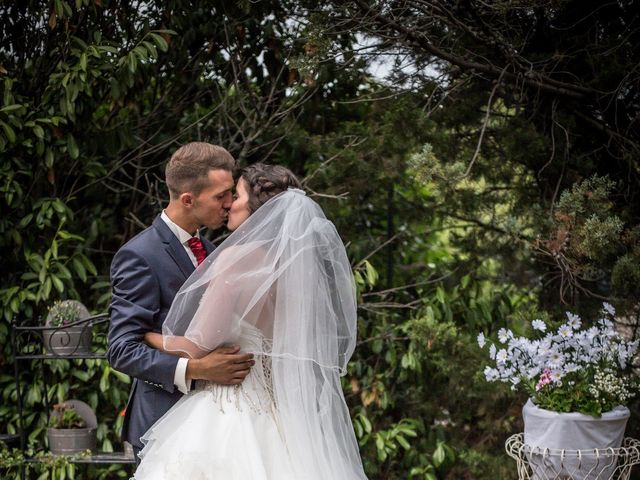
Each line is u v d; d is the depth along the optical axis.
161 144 4.16
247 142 4.02
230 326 2.29
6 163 3.76
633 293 3.42
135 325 2.34
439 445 3.90
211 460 2.20
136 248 2.40
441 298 3.91
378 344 4.01
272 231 2.34
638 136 3.59
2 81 3.71
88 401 3.93
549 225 3.48
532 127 3.61
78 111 3.76
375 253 4.27
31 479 3.90
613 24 3.60
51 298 3.94
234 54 4.13
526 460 3.35
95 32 3.70
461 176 3.27
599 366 3.06
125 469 3.90
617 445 2.94
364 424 3.89
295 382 2.31
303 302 2.31
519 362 3.06
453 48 3.55
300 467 2.26
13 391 3.88
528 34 3.54
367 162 3.99
